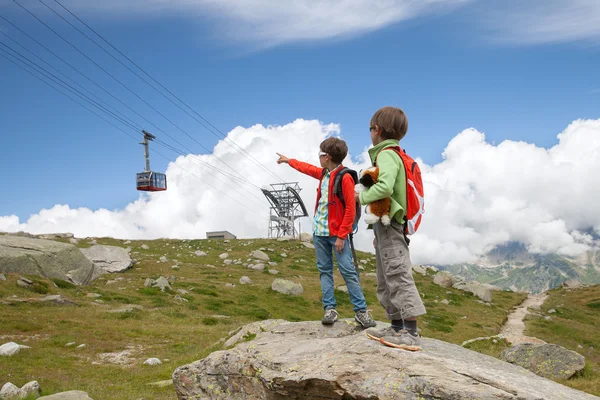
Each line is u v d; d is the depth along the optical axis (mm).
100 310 24812
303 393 5426
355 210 6441
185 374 6777
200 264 48531
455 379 4734
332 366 5316
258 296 36781
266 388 5809
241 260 52125
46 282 28312
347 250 6527
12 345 15898
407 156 5391
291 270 50438
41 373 13758
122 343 18547
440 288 50219
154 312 26078
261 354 6227
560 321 41281
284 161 7250
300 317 33188
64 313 22953
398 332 5512
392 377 4957
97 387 12531
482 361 5789
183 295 33000
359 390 4988
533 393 4535
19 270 28844
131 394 11930
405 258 5324
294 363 5758
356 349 5535
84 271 33219
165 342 19109
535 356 15320
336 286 43500
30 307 23312
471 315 40062
